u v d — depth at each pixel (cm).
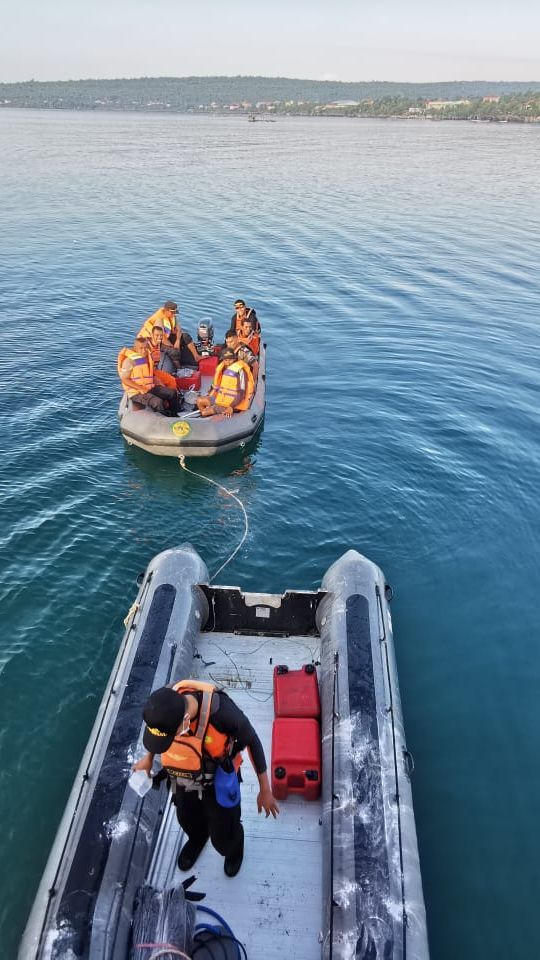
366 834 427
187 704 346
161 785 475
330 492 1003
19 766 575
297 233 3020
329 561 856
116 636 721
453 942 468
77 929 368
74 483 998
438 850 529
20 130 10069
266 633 668
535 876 514
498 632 757
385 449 1130
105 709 516
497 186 4594
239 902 429
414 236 2986
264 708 573
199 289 2108
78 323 1720
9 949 445
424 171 5344
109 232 2922
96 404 1252
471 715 654
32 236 2766
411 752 613
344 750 482
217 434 1077
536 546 898
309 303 1994
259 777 364
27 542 862
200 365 1312
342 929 384
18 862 500
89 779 454
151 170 5069
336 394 1353
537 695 680
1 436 1119
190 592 638
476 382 1434
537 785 588
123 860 407
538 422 1248
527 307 2011
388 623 627
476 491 1013
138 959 354
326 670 566
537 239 2970
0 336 1595
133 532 895
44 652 694
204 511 947
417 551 881
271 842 466
